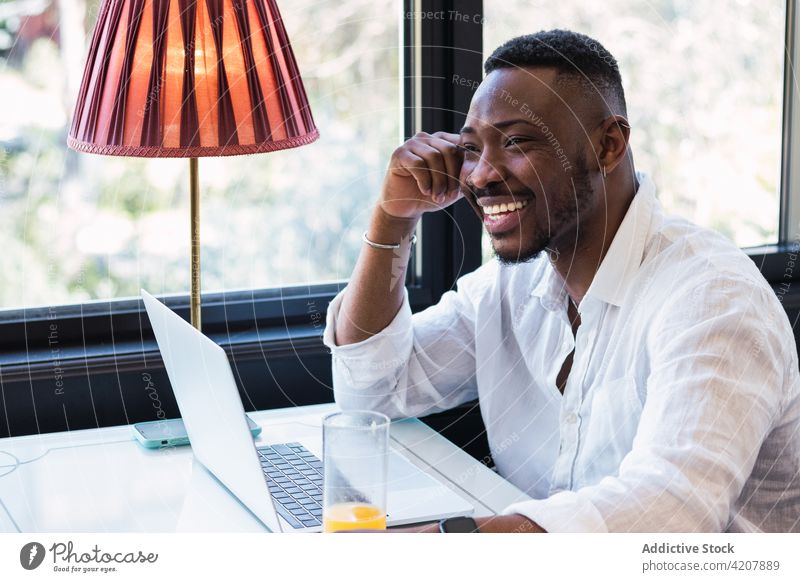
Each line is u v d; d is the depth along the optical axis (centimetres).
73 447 124
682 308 104
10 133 147
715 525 89
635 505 89
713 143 176
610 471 118
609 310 119
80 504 106
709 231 117
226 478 107
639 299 115
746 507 112
